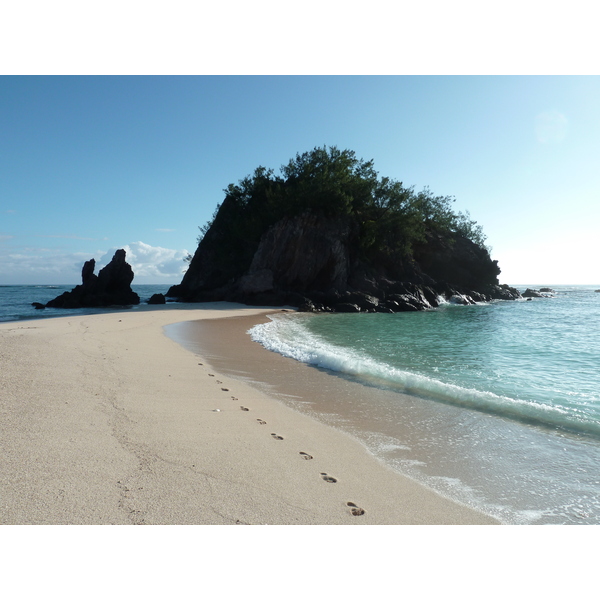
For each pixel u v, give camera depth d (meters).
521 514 4.48
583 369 13.41
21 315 36.53
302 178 64.44
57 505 3.67
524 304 62.94
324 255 53.41
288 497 4.38
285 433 6.66
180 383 9.39
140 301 58.62
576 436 7.09
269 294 50.91
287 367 12.73
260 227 63.41
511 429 7.40
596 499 4.88
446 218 75.75
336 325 28.80
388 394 9.73
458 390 9.77
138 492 4.07
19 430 5.36
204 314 35.06
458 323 31.66
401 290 54.88
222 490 4.34
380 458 5.96
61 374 8.73
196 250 82.56
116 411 6.66
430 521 4.20
